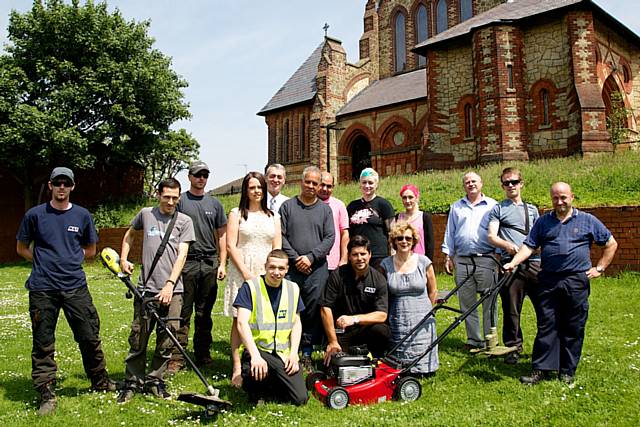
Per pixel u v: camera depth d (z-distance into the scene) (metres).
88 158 25.39
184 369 6.38
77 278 5.37
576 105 20.55
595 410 4.56
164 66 28.45
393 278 5.95
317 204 6.42
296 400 4.98
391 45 36.09
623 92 24.17
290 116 36.56
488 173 18.05
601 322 7.83
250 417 4.69
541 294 5.58
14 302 12.39
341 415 4.66
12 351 7.42
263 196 6.39
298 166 35.88
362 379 5.08
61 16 24.98
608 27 23.23
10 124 24.28
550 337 5.47
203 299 6.57
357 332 5.85
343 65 34.78
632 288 10.11
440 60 25.81
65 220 5.36
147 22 27.78
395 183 20.02
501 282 5.72
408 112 29.38
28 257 5.43
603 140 20.16
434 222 14.40
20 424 4.63
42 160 25.64
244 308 5.14
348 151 33.22
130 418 4.74
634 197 12.12
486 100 22.77
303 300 6.23
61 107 24.86
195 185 6.61
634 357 6.04
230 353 7.18
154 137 28.00
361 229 6.85
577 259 5.45
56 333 8.65
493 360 6.38
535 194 13.94
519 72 22.61
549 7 21.97
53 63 25.38
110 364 6.68
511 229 6.50
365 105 32.12
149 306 5.16
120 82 25.41
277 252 5.22
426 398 5.10
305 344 6.22
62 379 6.05
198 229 6.51
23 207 27.77
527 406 4.75
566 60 21.50
